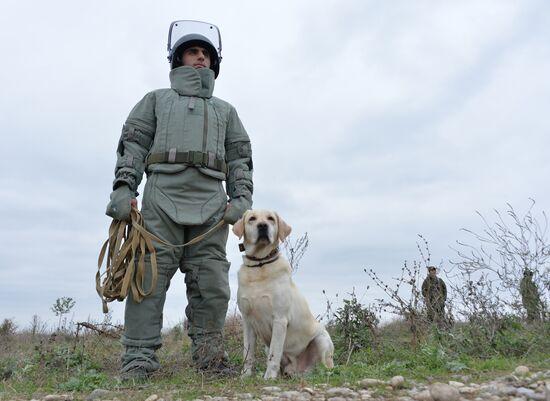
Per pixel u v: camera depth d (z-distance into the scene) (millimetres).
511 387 2971
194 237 4723
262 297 4371
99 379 4250
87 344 6242
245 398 3223
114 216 4500
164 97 4832
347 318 5980
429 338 5012
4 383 4340
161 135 4676
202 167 4648
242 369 4398
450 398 2807
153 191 4617
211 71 4984
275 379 3998
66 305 7852
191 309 4777
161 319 4617
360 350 5719
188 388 3680
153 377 4336
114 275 4422
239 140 5090
